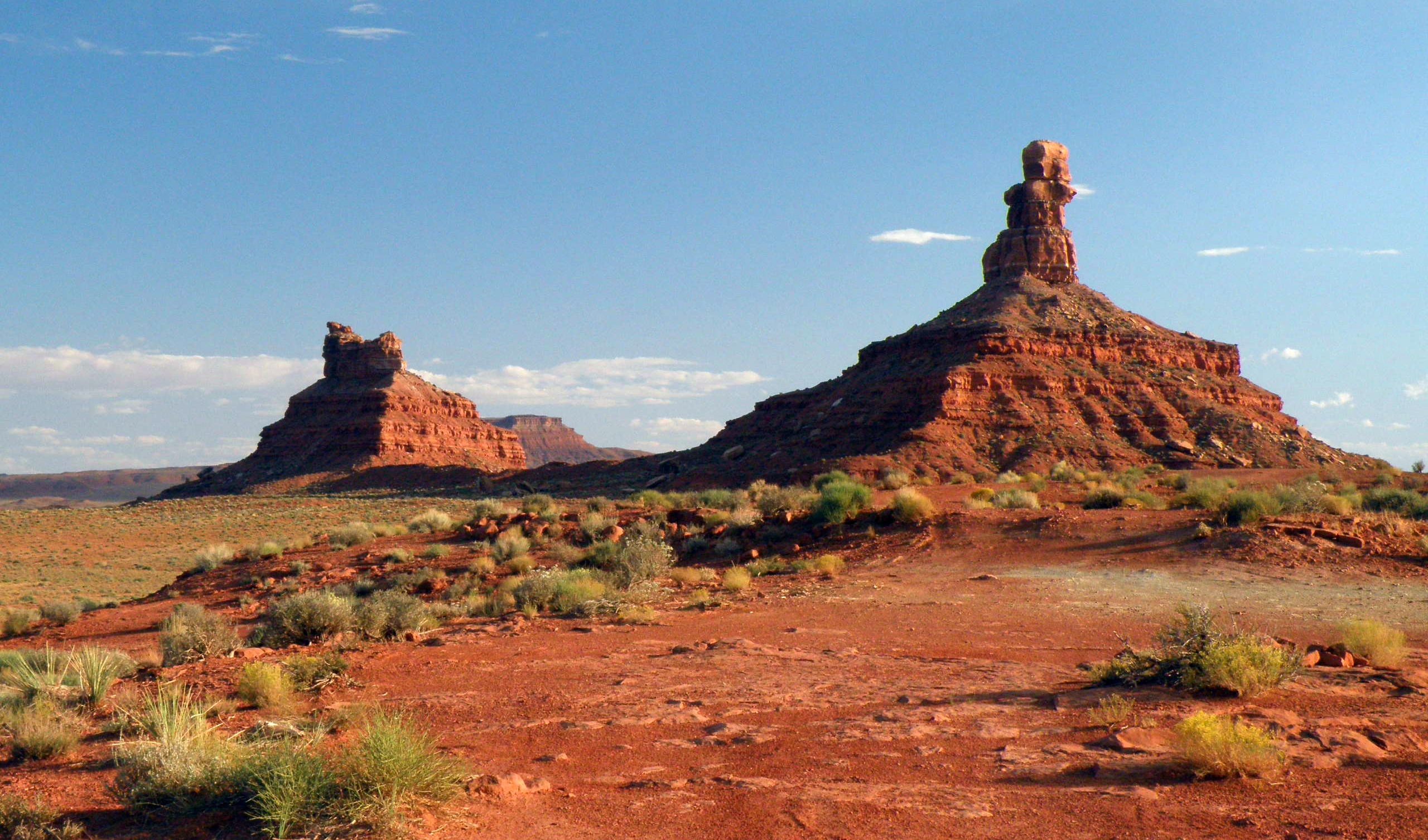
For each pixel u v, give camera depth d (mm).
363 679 13922
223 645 17391
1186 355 116125
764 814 7336
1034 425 96500
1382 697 10195
